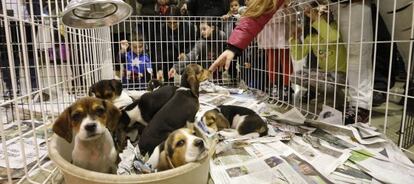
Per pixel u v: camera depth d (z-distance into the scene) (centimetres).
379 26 159
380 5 152
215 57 283
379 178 97
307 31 182
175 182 81
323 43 168
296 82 194
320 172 101
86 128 89
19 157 111
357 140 125
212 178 101
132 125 133
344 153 116
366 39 150
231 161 112
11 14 94
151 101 134
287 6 191
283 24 204
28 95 98
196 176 89
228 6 310
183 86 130
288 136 135
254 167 107
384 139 122
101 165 98
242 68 283
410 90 152
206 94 234
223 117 143
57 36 137
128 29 281
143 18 284
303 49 185
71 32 145
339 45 163
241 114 145
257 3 148
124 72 270
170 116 112
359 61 144
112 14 111
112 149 101
